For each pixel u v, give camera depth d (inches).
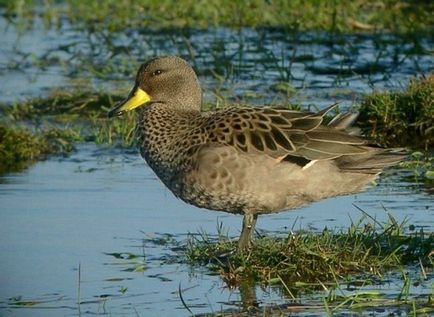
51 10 1002.7
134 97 491.2
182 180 452.4
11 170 607.2
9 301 421.7
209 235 493.4
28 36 943.0
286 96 721.6
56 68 844.0
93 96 750.5
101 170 604.7
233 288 432.5
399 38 862.5
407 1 930.1
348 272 444.1
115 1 1015.0
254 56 842.2
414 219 502.9
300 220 510.9
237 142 443.2
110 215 523.5
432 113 623.5
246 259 448.5
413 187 557.9
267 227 501.0
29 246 481.7
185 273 450.3
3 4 1065.5
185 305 412.5
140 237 493.4
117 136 674.8
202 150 445.1
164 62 486.9
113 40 908.6
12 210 530.6
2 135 641.0
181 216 522.9
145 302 418.3
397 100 638.5
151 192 561.3
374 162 443.5
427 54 816.3
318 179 441.4
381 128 628.7
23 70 839.1
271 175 440.8
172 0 995.3
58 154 642.2
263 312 405.1
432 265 448.5
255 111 453.4
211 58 839.7
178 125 459.2
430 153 612.7
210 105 689.6
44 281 442.0
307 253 448.8
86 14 998.4
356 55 830.5
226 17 946.7
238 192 442.9
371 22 900.0
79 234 497.4
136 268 454.3
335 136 444.1
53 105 737.0
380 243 467.5
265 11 940.6
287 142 441.4
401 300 410.3
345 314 399.9
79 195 554.9
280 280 433.1
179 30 928.3
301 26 903.1
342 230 485.1
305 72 795.4
